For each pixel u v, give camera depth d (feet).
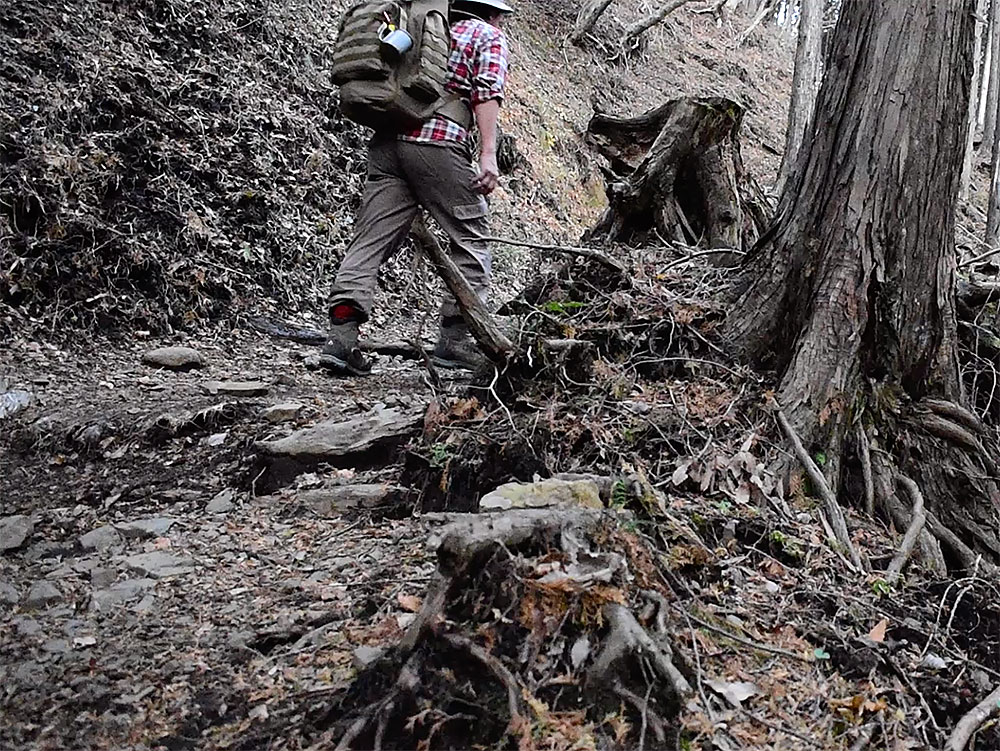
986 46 76.38
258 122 27.07
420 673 7.16
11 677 8.23
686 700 7.12
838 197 12.53
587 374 13.11
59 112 22.16
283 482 12.70
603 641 7.25
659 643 7.41
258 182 25.64
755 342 13.21
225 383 17.29
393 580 9.70
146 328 20.52
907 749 7.54
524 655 7.13
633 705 6.96
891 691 8.26
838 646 8.70
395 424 13.01
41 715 7.70
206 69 26.86
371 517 11.53
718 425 11.91
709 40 73.97
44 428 14.42
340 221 27.40
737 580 9.50
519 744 6.55
